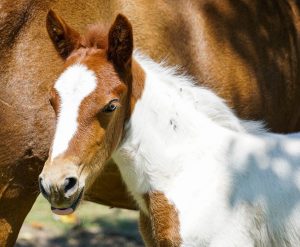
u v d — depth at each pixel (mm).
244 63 8719
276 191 7000
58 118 6344
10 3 7371
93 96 6379
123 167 7129
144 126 6988
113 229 13352
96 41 6773
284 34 9219
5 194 7391
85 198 8328
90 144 6348
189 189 6965
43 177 6195
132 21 8086
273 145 7219
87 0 7820
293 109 9398
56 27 6887
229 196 6910
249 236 6953
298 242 7031
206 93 7316
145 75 7020
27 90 7383
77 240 12766
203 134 7172
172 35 8297
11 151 7344
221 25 8664
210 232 6844
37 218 13656
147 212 7246
